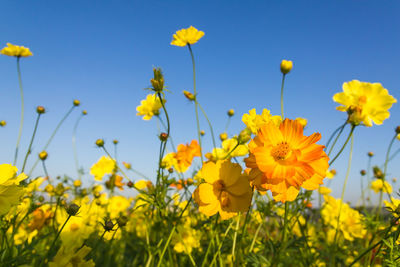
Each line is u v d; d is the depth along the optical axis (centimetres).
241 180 21
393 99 30
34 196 38
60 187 47
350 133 28
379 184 57
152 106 48
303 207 38
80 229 36
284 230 31
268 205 38
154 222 42
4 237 28
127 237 51
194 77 43
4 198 18
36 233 37
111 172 55
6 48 53
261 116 28
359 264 39
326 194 53
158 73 31
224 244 37
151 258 34
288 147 20
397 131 46
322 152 20
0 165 21
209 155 45
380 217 43
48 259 30
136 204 46
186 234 41
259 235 46
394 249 24
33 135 44
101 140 45
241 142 30
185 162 46
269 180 20
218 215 33
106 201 54
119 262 47
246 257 33
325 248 43
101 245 41
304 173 19
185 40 44
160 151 37
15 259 26
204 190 21
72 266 24
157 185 37
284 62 34
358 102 31
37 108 48
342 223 45
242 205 21
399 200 31
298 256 40
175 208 40
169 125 32
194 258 41
